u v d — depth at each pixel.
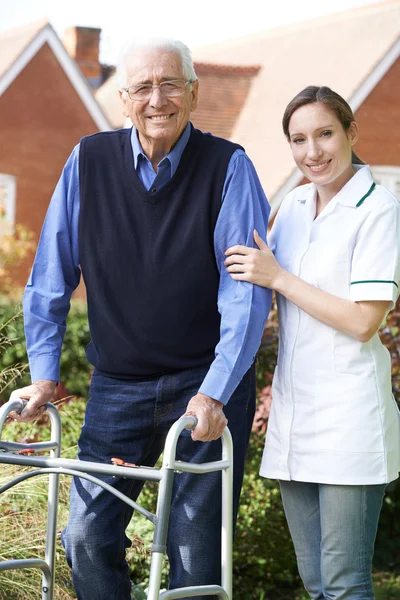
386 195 3.02
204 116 15.29
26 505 4.08
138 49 2.96
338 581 3.00
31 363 3.13
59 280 3.19
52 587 3.01
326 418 3.00
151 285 3.02
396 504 5.64
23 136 13.67
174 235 3.02
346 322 2.94
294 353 3.07
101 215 3.08
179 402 3.06
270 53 16.47
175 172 3.02
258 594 4.93
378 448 2.97
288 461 3.07
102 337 3.11
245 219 3.02
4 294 12.49
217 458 2.99
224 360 2.88
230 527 2.80
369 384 2.99
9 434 4.96
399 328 5.74
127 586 3.09
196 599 2.95
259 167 13.82
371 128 13.55
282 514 5.08
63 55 13.88
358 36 14.68
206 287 3.03
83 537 3.00
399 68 13.73
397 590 4.96
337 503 2.98
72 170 3.16
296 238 3.13
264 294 2.99
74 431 5.19
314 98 3.02
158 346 3.04
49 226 3.20
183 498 3.02
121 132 3.16
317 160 3.04
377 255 2.94
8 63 13.57
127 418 3.09
